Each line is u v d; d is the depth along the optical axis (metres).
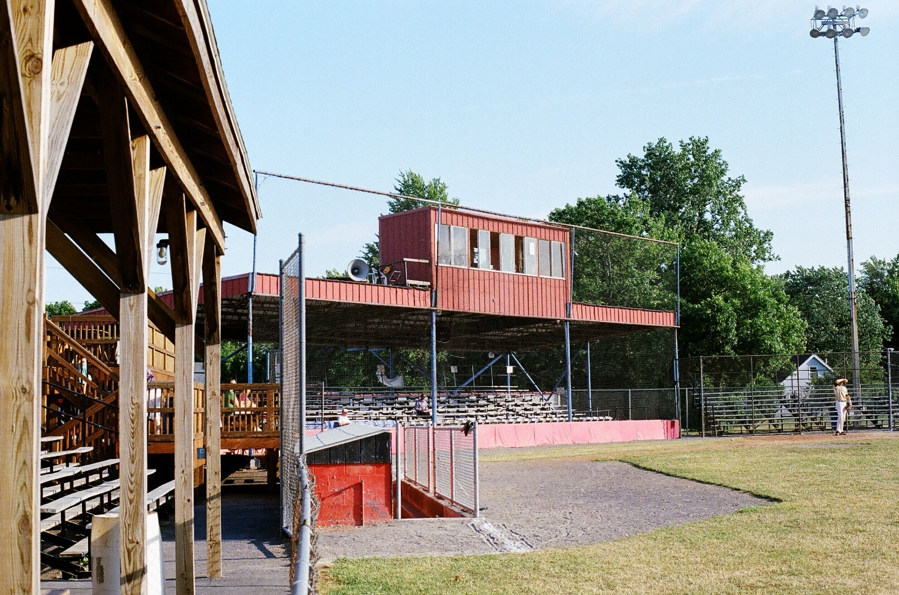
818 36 37.09
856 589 6.58
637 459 19.78
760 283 58.03
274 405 16.31
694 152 72.56
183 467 6.87
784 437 28.69
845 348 71.00
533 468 19.02
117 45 3.82
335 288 26.06
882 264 81.12
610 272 49.28
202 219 7.04
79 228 5.88
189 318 6.82
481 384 50.53
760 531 9.27
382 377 36.72
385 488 11.26
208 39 4.45
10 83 2.55
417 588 6.89
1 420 2.84
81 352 13.58
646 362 51.38
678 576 7.23
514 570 7.62
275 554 9.02
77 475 11.71
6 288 2.84
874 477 13.80
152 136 4.73
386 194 24.53
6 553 2.85
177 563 6.80
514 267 30.97
